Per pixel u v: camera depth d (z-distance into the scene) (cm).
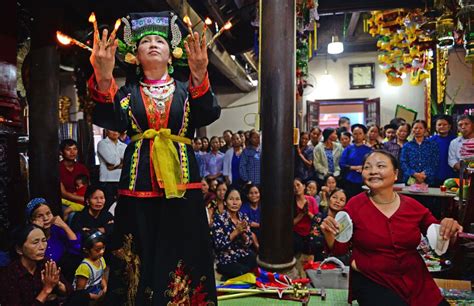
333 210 400
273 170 311
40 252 245
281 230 310
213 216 417
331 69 1204
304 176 644
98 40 143
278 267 306
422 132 511
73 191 473
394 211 216
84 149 768
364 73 1180
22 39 509
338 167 629
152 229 157
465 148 392
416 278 214
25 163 417
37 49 400
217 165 726
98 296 283
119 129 155
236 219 400
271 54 311
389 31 731
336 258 342
